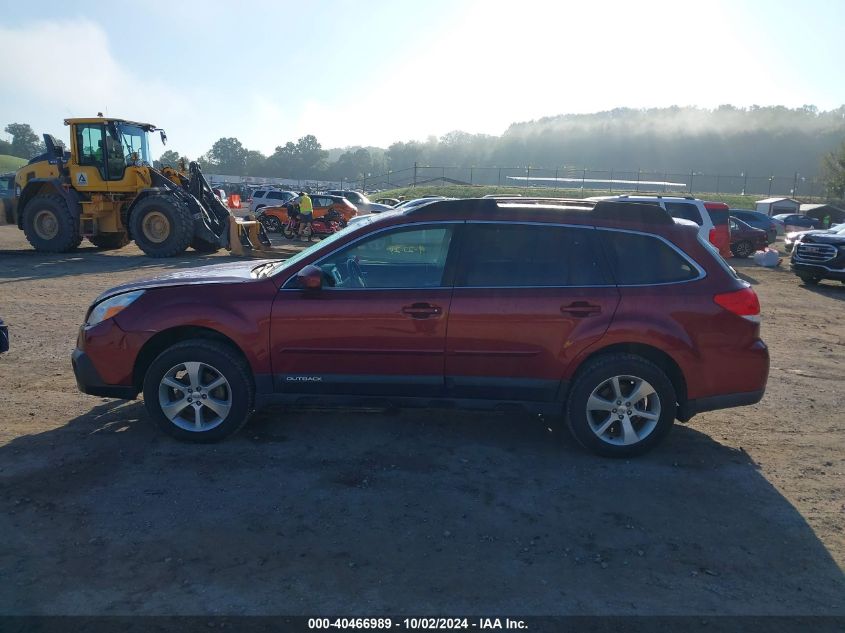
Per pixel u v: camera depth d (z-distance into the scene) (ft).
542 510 13.35
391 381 15.75
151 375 15.85
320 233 85.40
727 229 53.57
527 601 10.39
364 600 10.32
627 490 14.34
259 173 443.73
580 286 15.44
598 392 15.58
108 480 14.16
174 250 56.95
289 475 14.62
